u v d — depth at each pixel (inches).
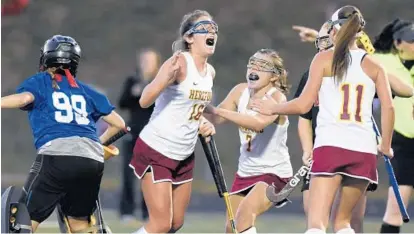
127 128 968.3
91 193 933.8
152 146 978.7
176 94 972.6
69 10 4343.0
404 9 4170.8
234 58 4121.6
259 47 4160.9
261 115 1019.3
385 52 1167.6
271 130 1037.2
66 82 938.7
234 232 989.2
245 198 1030.4
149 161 979.9
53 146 907.4
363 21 918.4
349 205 924.6
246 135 1046.4
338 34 900.6
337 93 902.4
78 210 937.5
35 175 906.7
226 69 4072.3
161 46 4229.8
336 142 895.7
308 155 1039.6
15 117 3506.4
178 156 983.6
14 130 3489.2
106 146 983.0
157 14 4335.6
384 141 913.5
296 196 2738.7
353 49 911.0
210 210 2332.7
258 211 1023.0
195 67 974.4
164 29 4281.5
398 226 1191.6
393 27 1161.4
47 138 911.0
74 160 907.4
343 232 926.4
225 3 4330.7
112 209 2292.1
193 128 989.2
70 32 4281.5
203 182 3078.2
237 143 3299.7
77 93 938.7
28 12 4293.8
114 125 959.6
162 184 978.1
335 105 901.2
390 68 1158.3
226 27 4229.8
